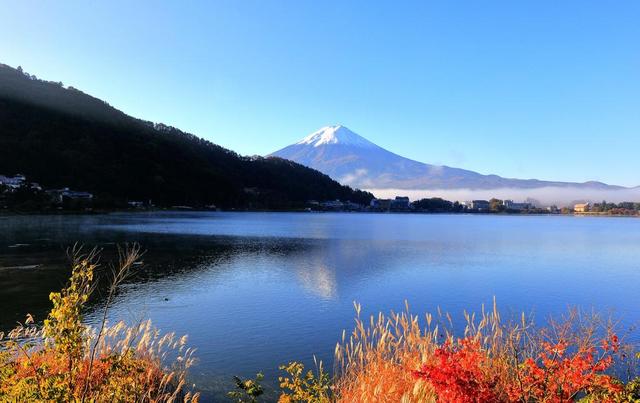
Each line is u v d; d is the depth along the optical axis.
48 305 23.03
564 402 4.73
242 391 12.23
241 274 35.69
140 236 64.06
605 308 24.80
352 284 31.97
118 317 21.33
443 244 66.56
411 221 163.75
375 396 5.82
